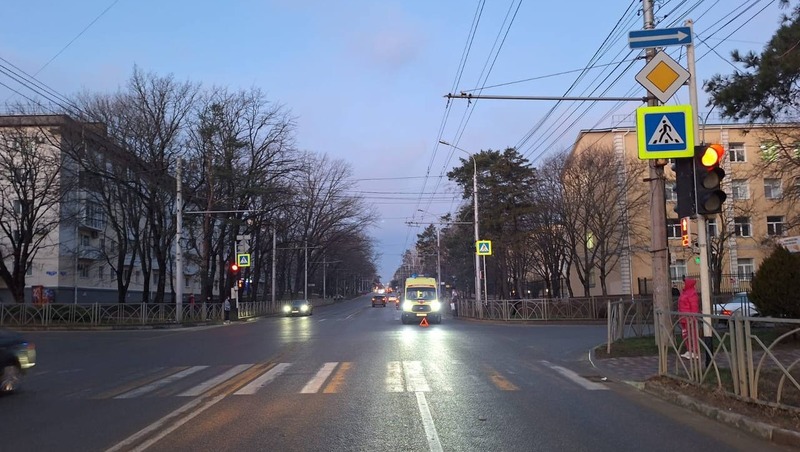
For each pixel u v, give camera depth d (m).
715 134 44.00
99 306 35.22
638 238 42.41
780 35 14.30
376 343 20.72
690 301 13.62
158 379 13.14
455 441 7.46
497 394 10.71
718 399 9.09
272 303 62.25
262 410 9.45
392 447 7.22
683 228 16.30
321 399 10.34
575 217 38.81
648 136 10.84
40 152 38.84
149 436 7.84
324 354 17.47
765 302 15.72
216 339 24.53
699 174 10.35
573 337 22.95
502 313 36.34
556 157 39.88
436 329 28.94
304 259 85.44
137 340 24.84
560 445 7.24
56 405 10.29
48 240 48.09
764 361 8.16
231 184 45.44
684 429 7.98
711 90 15.92
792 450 6.90
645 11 15.06
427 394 10.72
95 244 54.78
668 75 11.60
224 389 11.55
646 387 11.08
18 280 36.41
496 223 43.75
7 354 11.55
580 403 9.86
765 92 14.87
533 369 13.98
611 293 47.59
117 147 36.81
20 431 8.31
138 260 63.69
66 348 21.52
